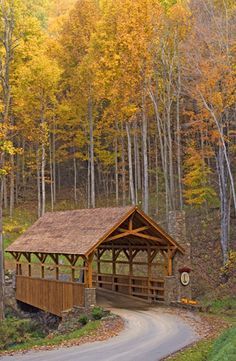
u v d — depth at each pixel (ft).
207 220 118.21
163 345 51.21
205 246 108.06
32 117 117.39
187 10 108.27
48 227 92.79
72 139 155.94
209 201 123.85
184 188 134.10
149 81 101.96
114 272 96.68
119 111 104.12
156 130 141.18
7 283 103.09
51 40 139.64
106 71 102.99
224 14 103.24
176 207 127.44
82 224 82.79
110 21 110.52
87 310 72.02
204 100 86.89
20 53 98.63
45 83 112.88
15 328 70.03
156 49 104.47
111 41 103.60
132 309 76.38
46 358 47.55
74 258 78.43
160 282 83.51
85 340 55.83
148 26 100.83
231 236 108.99
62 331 69.31
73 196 158.81
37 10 161.89
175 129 134.41
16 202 150.51
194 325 62.39
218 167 107.45
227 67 86.58
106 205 145.07
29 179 168.86
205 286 94.53
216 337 53.06
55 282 82.94
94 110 134.10
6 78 79.46
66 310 75.51
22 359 47.85
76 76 129.49
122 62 99.09
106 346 51.75
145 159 102.22
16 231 129.08
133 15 100.53
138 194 145.28
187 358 44.14
